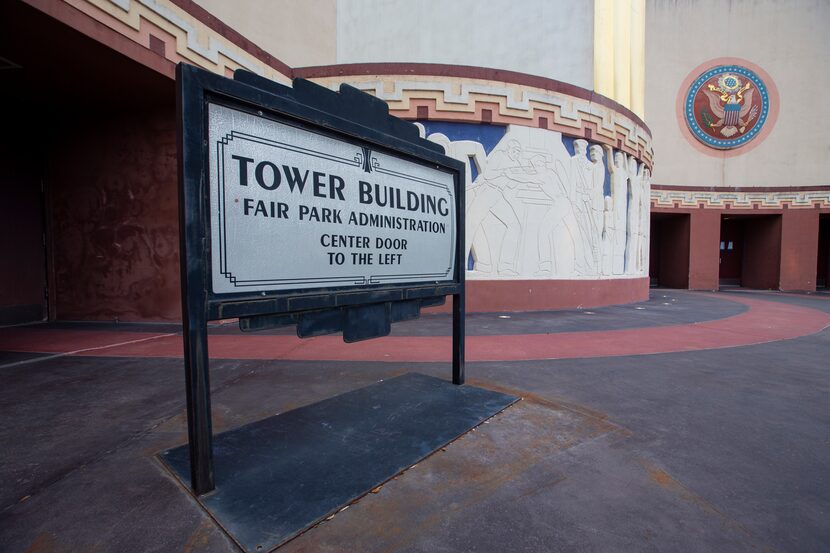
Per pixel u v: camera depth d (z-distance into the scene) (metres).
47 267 8.50
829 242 25.16
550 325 7.99
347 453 2.60
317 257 2.88
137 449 2.68
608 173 11.59
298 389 3.93
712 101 24.33
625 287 12.50
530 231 10.11
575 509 2.05
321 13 13.83
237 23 10.42
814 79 23.80
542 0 14.17
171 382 4.15
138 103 7.72
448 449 2.70
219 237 2.26
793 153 24.06
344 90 3.09
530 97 9.92
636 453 2.66
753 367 4.86
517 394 3.80
